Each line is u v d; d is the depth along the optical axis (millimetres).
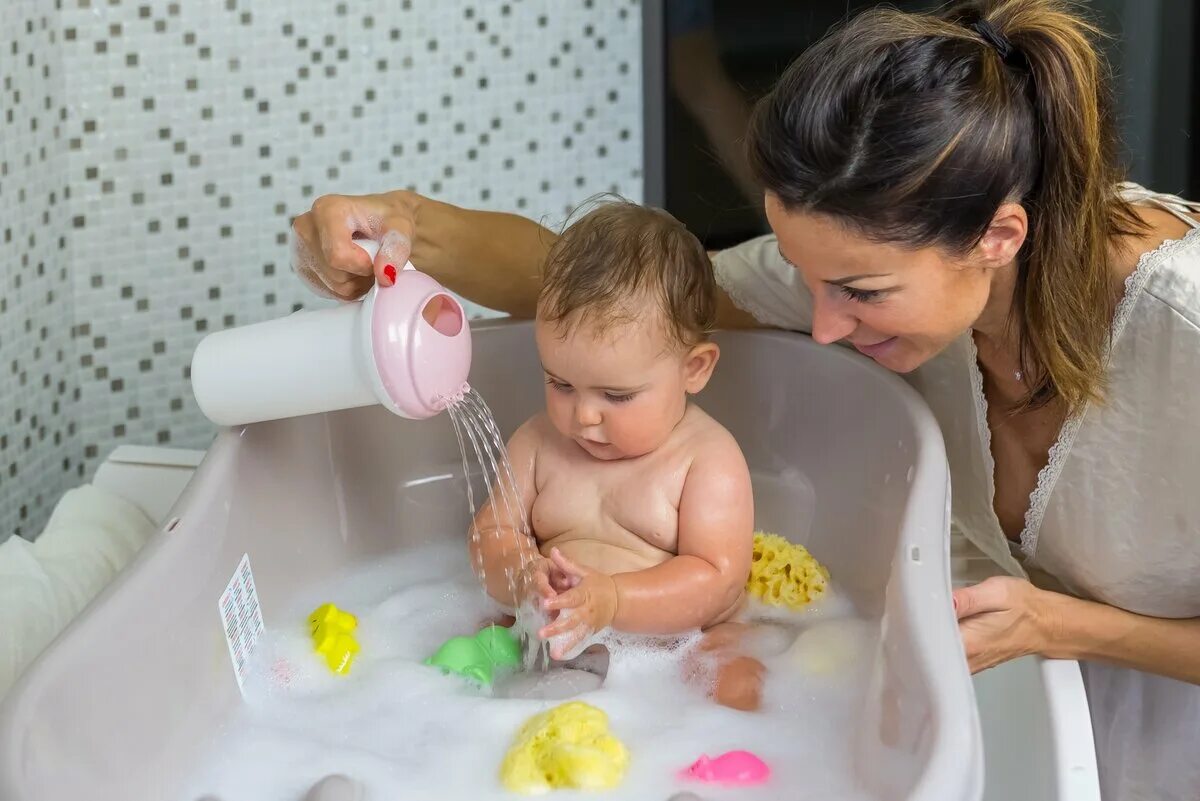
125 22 1843
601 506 1388
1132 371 1203
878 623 1309
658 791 1081
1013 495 1373
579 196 2260
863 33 1066
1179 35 1986
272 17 1931
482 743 1155
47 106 1800
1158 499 1234
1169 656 1288
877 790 1009
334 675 1264
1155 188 2061
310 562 1400
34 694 908
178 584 1117
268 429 1317
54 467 1913
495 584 1369
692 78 2043
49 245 1839
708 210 2113
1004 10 1119
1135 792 1456
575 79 2184
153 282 1980
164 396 2041
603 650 1305
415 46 2051
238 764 1128
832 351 1437
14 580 1271
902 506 1295
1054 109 1091
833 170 1021
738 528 1336
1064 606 1254
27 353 1794
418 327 1136
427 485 1524
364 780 1101
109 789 962
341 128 2039
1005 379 1306
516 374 1540
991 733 1313
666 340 1312
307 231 1230
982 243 1086
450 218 1414
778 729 1179
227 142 1962
